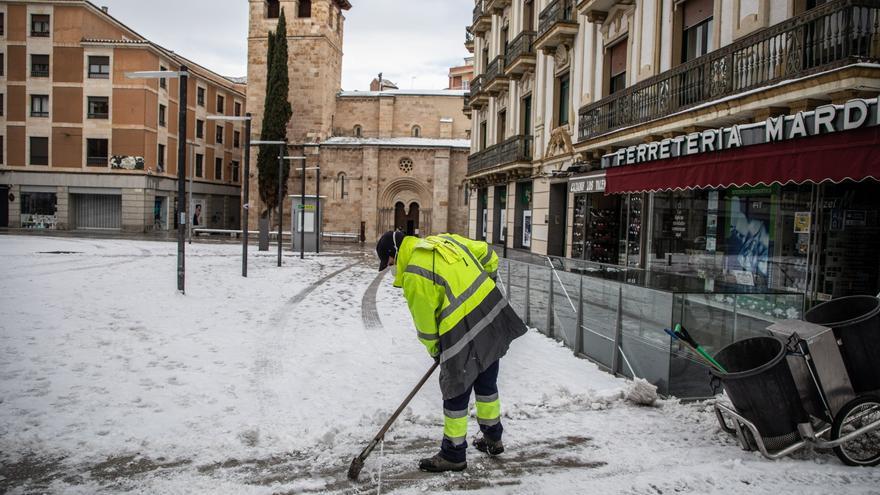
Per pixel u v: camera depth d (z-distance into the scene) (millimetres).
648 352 5793
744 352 4422
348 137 48000
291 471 3764
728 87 9242
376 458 4000
